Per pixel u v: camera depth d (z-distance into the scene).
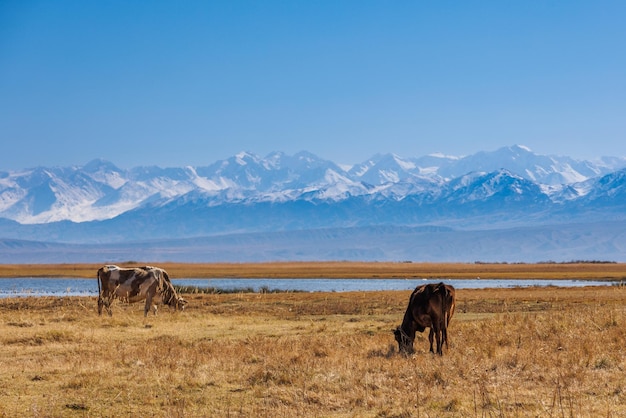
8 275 173.00
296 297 66.56
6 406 18.14
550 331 30.36
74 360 24.88
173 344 29.36
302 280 151.00
